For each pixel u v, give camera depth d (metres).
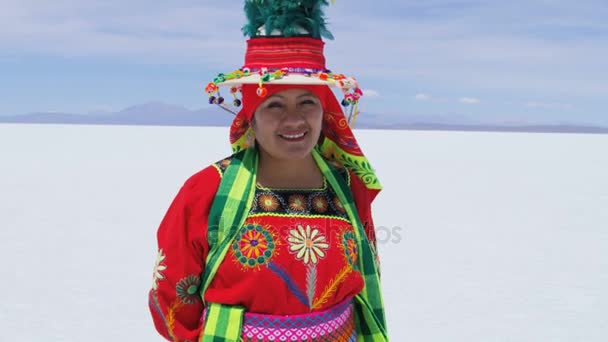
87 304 6.07
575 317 5.84
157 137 48.88
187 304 2.20
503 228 10.46
